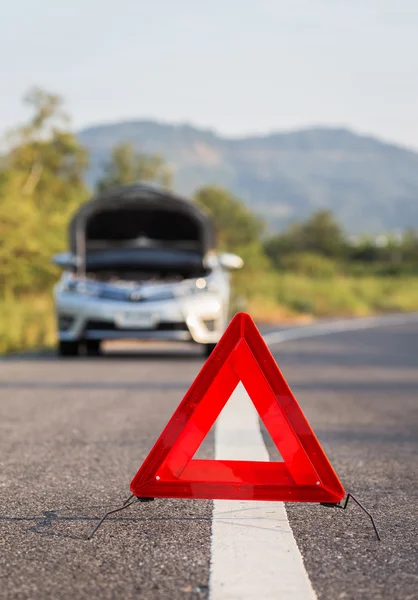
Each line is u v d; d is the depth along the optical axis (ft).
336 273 278.87
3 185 109.60
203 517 16.56
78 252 58.03
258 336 15.79
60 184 144.46
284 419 15.75
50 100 148.36
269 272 195.93
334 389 40.70
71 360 53.16
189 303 53.26
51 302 85.10
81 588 12.57
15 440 25.26
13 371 46.16
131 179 256.11
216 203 361.30
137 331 53.01
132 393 37.11
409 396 38.37
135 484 15.96
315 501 15.84
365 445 25.26
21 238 90.38
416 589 12.57
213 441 25.49
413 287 245.24
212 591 12.38
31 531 15.53
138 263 57.21
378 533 15.47
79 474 20.52
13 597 12.19
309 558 13.98
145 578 12.98
